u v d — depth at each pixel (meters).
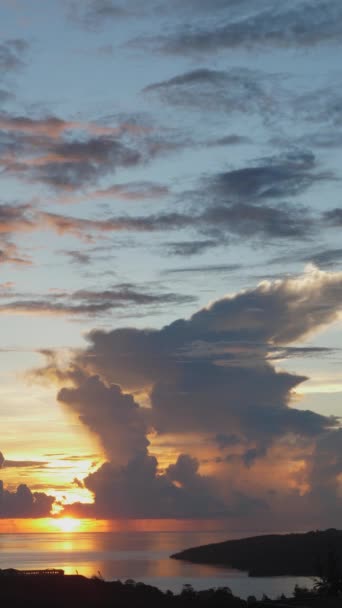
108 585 77.56
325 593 100.56
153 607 67.81
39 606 64.31
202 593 81.25
